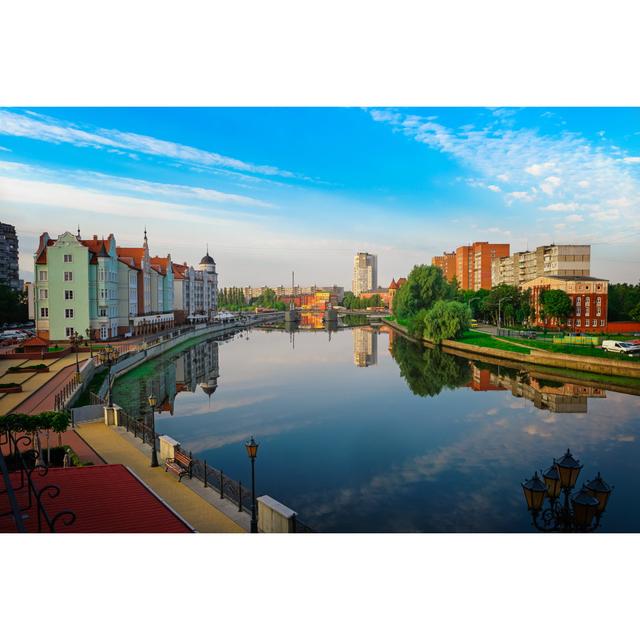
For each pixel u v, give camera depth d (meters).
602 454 30.41
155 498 16.50
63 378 45.12
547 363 62.28
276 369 66.75
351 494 24.50
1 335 77.19
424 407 43.53
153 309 105.00
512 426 36.84
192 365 69.56
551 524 16.20
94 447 25.41
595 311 92.88
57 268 74.38
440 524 21.31
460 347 82.44
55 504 15.74
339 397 48.19
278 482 26.09
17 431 20.91
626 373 53.72
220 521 17.25
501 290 110.69
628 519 21.61
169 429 36.56
